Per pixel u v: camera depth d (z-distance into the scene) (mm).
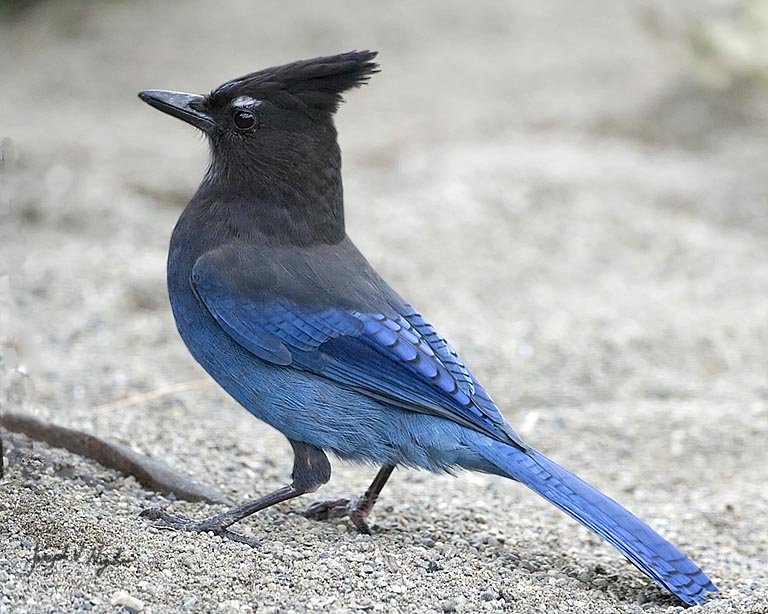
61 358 12828
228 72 25797
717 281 16641
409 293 15375
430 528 9188
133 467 9117
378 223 17219
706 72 23141
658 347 14375
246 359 8711
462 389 8461
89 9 29641
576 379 13539
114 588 7191
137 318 14250
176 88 24688
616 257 17156
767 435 12109
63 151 20281
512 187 18703
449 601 7457
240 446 10594
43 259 15422
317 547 8188
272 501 8562
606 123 22656
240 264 8742
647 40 27484
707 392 13391
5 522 7719
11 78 25375
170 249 9141
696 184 19812
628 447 11961
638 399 13258
